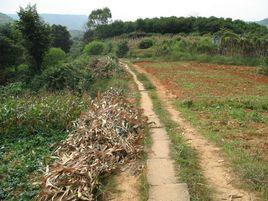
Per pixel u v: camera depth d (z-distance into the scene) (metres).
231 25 73.31
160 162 8.02
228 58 41.34
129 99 16.77
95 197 6.50
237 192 6.55
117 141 8.74
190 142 9.62
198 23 75.06
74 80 20.72
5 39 26.47
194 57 44.41
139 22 79.25
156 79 25.55
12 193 7.19
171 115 13.23
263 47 43.44
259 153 8.68
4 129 11.31
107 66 28.03
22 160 8.92
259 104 14.80
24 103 12.61
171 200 6.21
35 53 24.92
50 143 10.37
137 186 6.90
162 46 53.28
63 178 6.63
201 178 7.14
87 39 84.88
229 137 10.16
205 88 20.77
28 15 24.05
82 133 9.38
